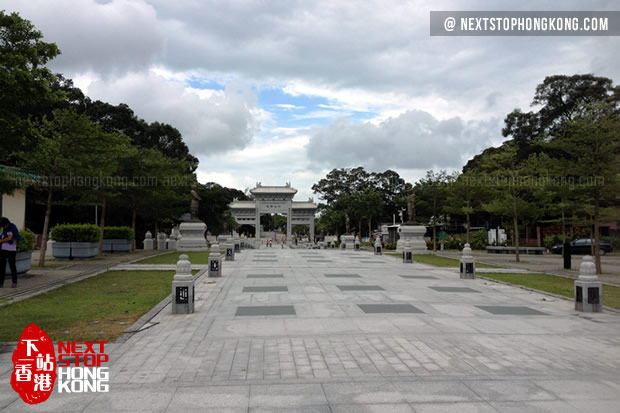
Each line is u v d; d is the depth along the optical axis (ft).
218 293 43.91
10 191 44.98
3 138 34.17
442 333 28.30
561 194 80.89
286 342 25.91
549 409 16.79
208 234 207.51
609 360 23.09
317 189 304.50
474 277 58.08
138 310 34.78
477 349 24.77
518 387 19.04
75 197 108.17
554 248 132.98
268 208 242.17
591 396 18.12
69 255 78.59
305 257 95.09
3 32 37.78
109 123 142.61
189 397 17.72
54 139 63.52
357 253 115.34
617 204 90.22
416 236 119.24
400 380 19.74
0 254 44.75
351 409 16.65
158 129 161.58
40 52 39.73
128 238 103.19
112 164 72.64
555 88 163.94
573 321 32.71
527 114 170.91
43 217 132.57
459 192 109.91
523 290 48.55
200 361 22.36
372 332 28.35
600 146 64.75
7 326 29.17
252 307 36.60
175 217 139.44
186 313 33.96
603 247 128.06
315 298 41.04
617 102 143.13
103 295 41.93
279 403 17.16
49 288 46.03
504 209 93.15
